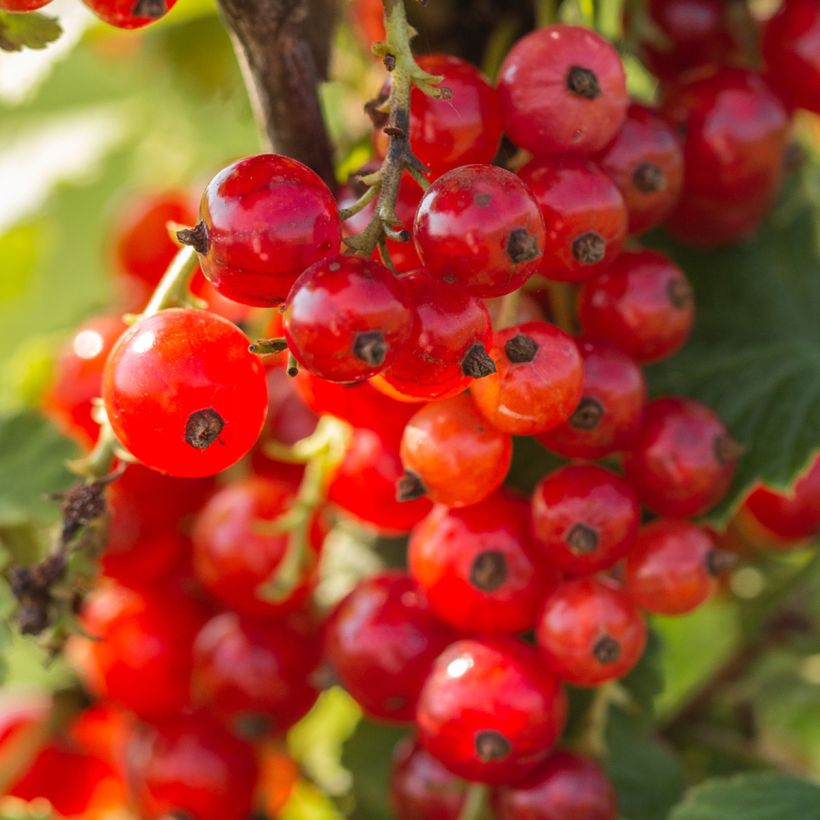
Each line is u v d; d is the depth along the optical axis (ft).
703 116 0.78
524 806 0.75
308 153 0.74
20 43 0.71
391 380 0.70
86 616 0.83
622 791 0.84
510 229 0.68
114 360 0.70
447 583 0.74
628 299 0.75
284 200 0.68
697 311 0.82
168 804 0.83
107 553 0.81
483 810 0.76
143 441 0.70
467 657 0.74
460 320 0.69
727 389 0.81
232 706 0.81
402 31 0.68
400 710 0.77
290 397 0.82
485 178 0.68
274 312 0.75
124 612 0.83
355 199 0.72
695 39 0.80
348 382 0.68
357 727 0.86
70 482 0.82
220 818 0.83
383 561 0.84
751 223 0.81
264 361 0.75
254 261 0.68
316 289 0.67
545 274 0.73
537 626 0.74
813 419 0.80
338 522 0.85
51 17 0.71
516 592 0.74
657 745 0.85
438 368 0.69
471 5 0.79
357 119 0.84
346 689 0.78
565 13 0.84
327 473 0.78
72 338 0.84
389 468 0.76
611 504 0.73
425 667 0.77
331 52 0.77
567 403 0.71
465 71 0.72
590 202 0.72
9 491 0.82
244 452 0.71
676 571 0.74
